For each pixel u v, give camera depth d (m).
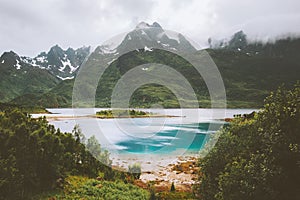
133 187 17.39
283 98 10.05
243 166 10.34
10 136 12.71
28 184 13.03
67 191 14.47
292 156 9.09
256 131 11.04
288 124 9.41
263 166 9.35
